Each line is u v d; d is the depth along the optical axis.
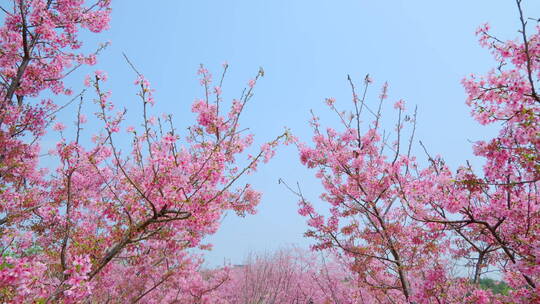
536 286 4.62
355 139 8.05
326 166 7.77
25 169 7.80
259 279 15.88
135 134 5.23
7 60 7.75
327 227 7.50
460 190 4.90
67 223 5.85
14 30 7.70
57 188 7.39
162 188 5.17
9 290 3.71
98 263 5.05
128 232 5.12
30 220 6.52
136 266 7.55
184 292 10.46
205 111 6.24
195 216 5.33
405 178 6.75
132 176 6.26
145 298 9.73
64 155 6.05
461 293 5.95
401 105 7.77
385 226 6.95
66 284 4.04
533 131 4.18
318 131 8.19
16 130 7.96
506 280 5.91
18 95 8.12
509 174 4.65
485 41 4.77
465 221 4.90
